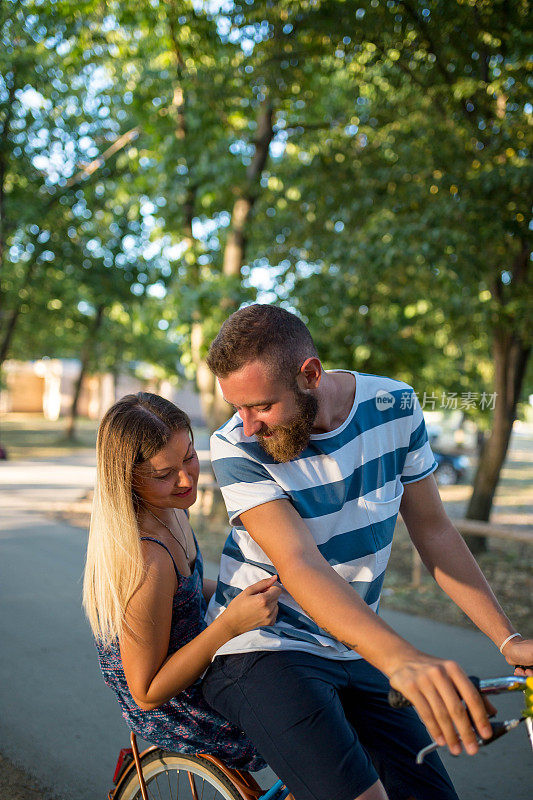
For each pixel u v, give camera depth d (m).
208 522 9.54
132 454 1.62
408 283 7.36
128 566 1.56
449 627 5.27
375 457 1.63
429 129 6.64
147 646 1.55
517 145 6.18
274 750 1.46
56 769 3.10
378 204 7.58
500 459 7.73
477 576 1.71
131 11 8.31
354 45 7.06
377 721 1.66
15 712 3.69
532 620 5.54
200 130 8.70
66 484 14.94
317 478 1.55
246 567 1.64
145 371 30.66
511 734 3.58
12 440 28.02
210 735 1.70
